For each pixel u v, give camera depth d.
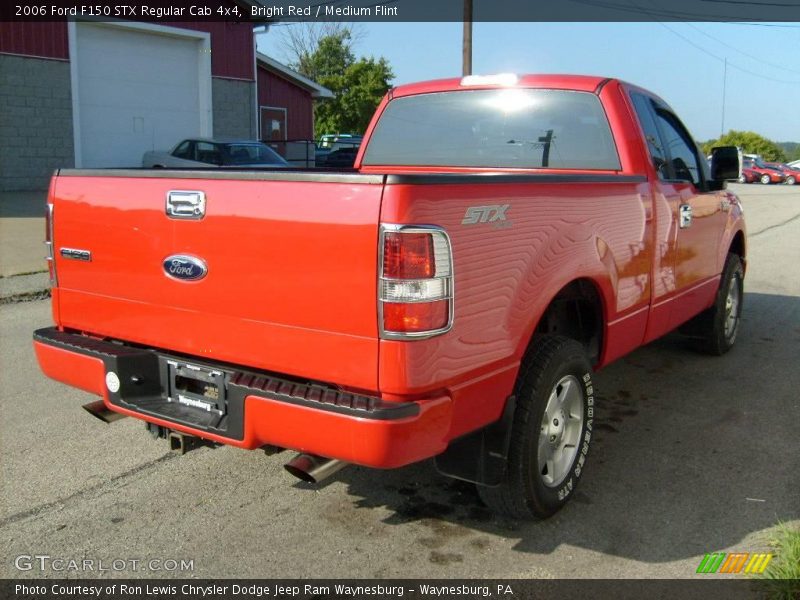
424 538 3.57
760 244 14.51
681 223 4.98
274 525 3.69
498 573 3.29
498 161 5.04
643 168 4.57
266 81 25.83
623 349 4.39
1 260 10.46
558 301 4.06
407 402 2.85
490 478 3.37
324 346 2.95
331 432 2.87
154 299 3.44
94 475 4.21
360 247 2.81
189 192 3.24
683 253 5.10
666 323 5.01
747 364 6.34
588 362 3.83
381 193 2.77
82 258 3.70
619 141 4.56
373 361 2.84
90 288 3.70
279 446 3.32
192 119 22.50
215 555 3.43
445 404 2.95
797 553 3.23
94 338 3.79
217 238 3.18
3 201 16.88
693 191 5.25
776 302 8.87
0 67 18.33
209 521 3.72
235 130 23.62
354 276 2.83
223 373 3.25
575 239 3.65
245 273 3.12
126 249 3.51
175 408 3.44
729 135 71.69
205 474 4.23
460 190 2.93
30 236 12.39
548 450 3.68
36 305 8.48
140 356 3.52
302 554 3.44
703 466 4.36
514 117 4.96
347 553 3.45
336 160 24.38
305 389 2.99
